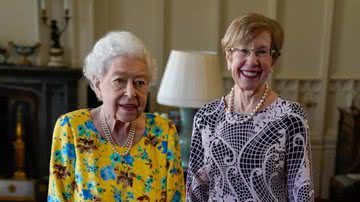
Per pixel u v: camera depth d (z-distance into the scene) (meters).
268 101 1.39
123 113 1.18
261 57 1.34
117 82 1.17
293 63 4.22
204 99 2.49
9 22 3.66
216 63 2.57
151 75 1.23
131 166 1.24
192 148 1.52
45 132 3.76
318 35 4.20
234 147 1.40
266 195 1.38
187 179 1.54
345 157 3.95
